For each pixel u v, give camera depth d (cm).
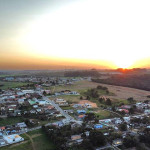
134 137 8644
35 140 8519
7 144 8044
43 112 12462
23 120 10969
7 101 15225
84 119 11288
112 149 7800
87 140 8219
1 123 10388
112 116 12338
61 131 9025
